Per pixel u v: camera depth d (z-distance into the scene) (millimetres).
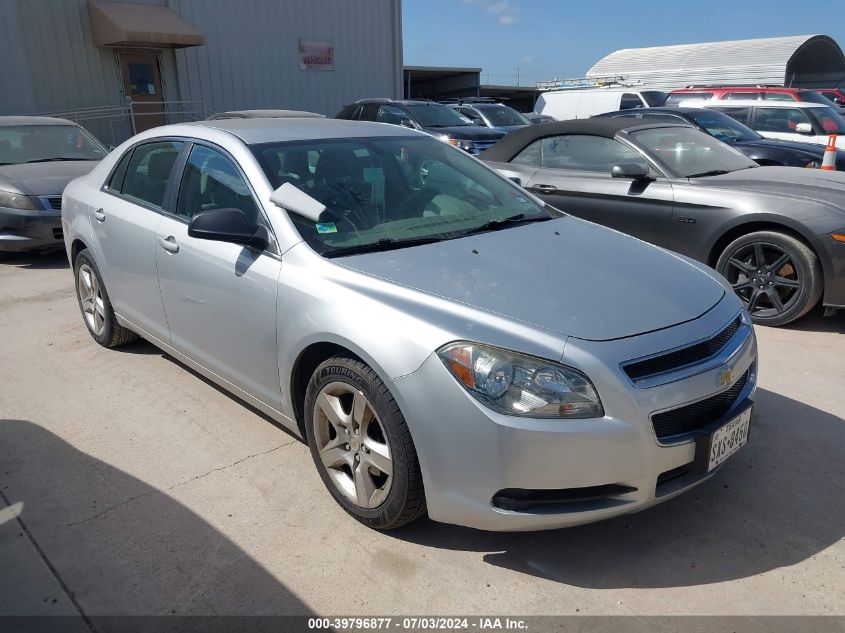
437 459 2412
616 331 2439
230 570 2570
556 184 6105
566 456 2293
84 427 3668
